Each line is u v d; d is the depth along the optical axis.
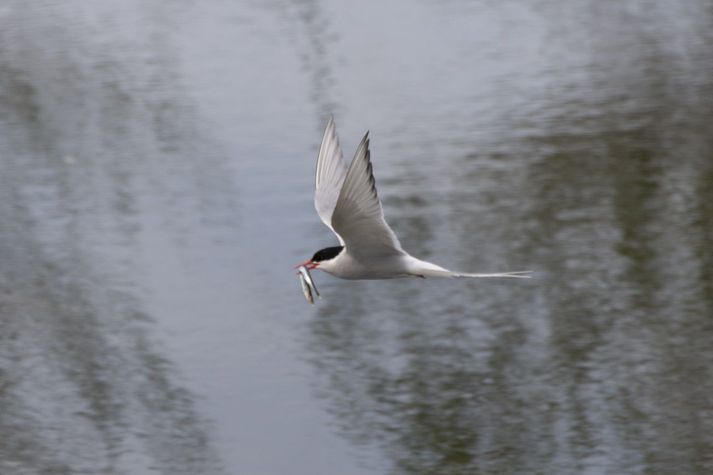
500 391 14.08
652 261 16.97
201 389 14.35
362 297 16.03
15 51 27.83
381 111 23.23
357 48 27.02
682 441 13.15
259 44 27.70
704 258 16.98
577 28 27.17
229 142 22.19
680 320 15.42
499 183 19.81
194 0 31.27
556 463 12.95
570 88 23.83
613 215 18.47
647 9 27.83
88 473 13.20
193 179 20.59
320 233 18.22
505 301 15.99
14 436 13.95
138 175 21.00
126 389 14.60
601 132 21.69
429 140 21.72
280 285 16.62
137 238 18.56
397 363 14.71
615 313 15.70
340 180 9.11
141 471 13.15
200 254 17.80
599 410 13.73
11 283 17.33
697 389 13.87
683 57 24.88
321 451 13.06
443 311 15.72
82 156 21.97
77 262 17.84
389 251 8.50
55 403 14.53
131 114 23.95
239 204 19.45
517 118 22.48
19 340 15.93
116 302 16.58
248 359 14.90
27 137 23.00
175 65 26.61
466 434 13.38
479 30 27.62
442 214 18.81
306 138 22.14
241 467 12.91
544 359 14.70
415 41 27.08
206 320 15.81
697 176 19.64
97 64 26.84
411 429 13.55
